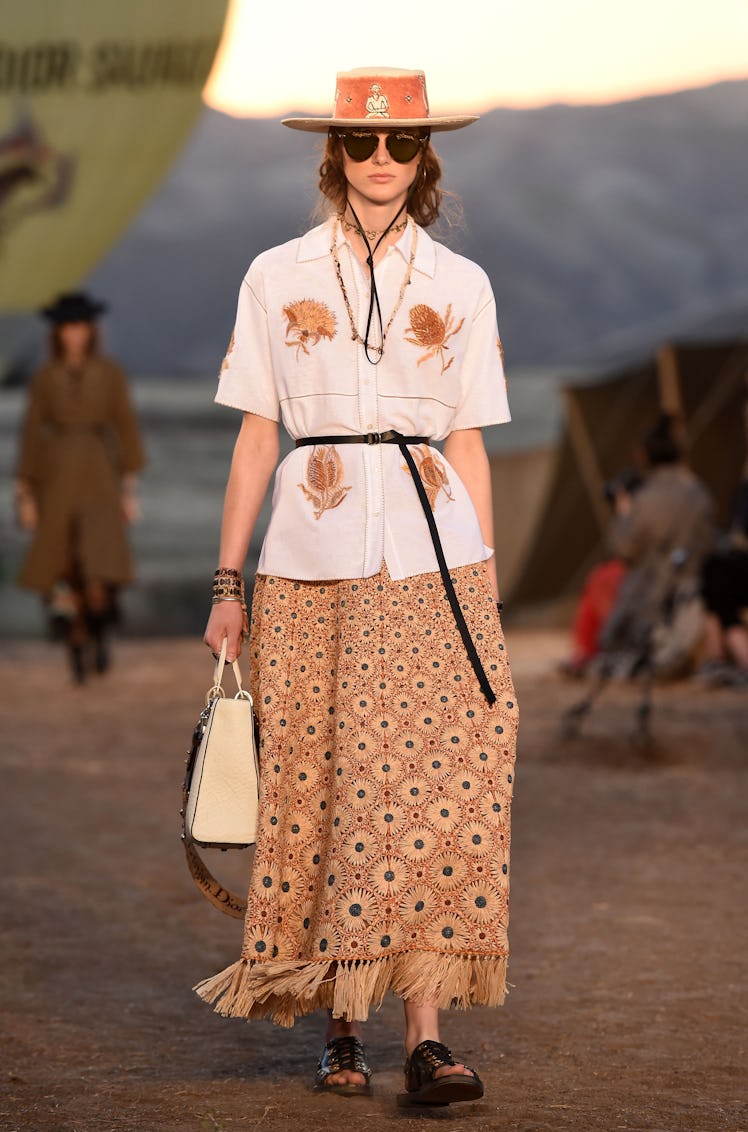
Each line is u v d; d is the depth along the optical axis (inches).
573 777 630.5
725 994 329.7
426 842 247.6
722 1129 245.6
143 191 1137.4
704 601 945.5
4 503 3149.6
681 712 823.1
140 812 557.3
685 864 467.8
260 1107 257.6
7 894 430.0
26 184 1119.6
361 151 253.3
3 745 722.8
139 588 1957.4
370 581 255.4
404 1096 251.6
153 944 378.6
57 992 336.2
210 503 3363.7
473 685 254.7
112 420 936.9
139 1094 266.1
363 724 250.4
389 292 258.2
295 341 258.8
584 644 987.9
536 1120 249.6
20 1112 255.6
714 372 1162.6
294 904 255.8
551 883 442.9
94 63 1115.9
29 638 1492.4
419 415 260.7
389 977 247.9
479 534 264.1
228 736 253.9
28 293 1155.3
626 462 1206.9
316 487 258.5
